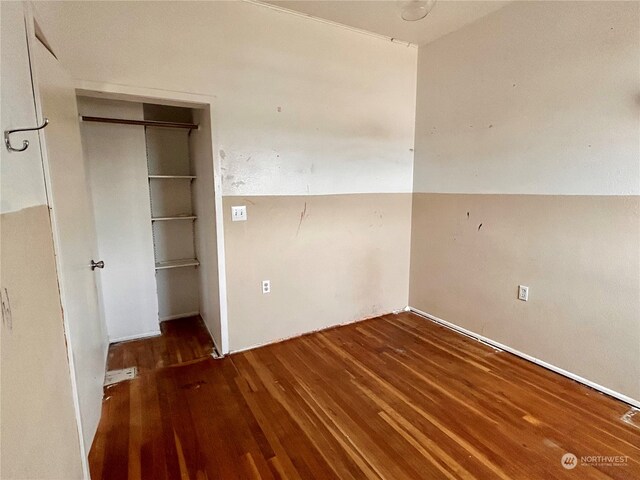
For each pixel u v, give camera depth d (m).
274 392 2.21
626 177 2.01
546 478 1.55
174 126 2.78
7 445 0.77
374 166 3.24
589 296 2.22
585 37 2.13
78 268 1.74
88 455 1.67
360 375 2.42
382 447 1.74
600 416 1.97
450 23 2.80
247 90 2.52
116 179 2.80
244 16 2.44
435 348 2.82
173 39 2.22
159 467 1.61
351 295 3.32
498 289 2.78
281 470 1.59
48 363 1.12
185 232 3.44
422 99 3.30
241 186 2.60
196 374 2.43
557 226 2.36
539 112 2.40
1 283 0.80
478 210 2.88
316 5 2.51
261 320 2.84
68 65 1.95
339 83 2.92
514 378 2.37
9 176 0.92
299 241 2.93
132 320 2.99
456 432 1.84
